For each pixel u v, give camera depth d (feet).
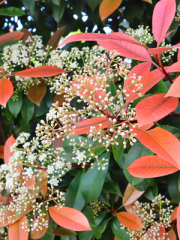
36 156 2.27
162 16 1.97
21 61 2.74
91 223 2.46
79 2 3.17
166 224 2.40
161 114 1.75
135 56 2.03
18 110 2.85
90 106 1.96
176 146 1.75
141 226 2.33
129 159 2.23
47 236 2.57
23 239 2.23
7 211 2.29
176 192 2.43
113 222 2.58
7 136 3.79
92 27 3.56
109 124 1.86
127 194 2.53
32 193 2.29
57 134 1.94
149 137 1.83
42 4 3.43
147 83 2.06
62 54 2.65
